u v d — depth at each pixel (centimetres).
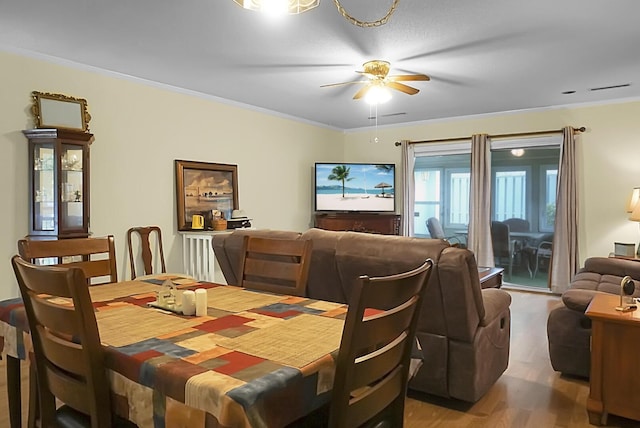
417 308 130
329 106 579
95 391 121
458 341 246
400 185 702
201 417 102
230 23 310
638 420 230
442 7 285
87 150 385
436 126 669
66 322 121
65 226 373
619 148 532
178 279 236
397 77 366
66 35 333
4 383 281
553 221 586
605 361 235
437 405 262
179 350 125
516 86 474
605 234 543
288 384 107
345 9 287
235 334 140
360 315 104
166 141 479
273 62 396
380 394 124
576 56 378
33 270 124
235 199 552
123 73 431
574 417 247
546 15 297
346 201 673
